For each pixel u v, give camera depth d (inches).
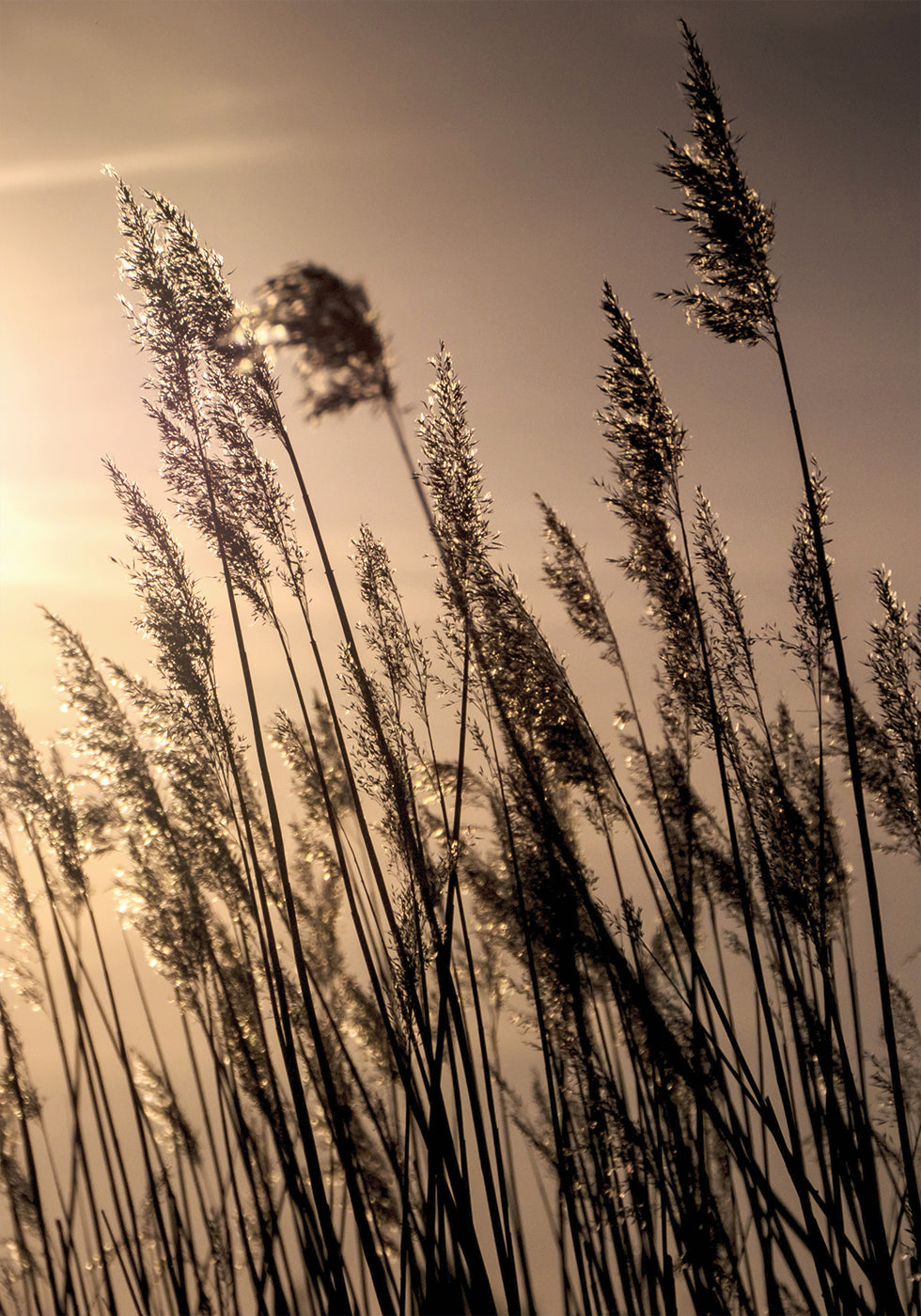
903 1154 83.9
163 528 92.0
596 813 91.5
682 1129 88.2
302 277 81.2
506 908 90.1
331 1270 85.4
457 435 88.4
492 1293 83.8
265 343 81.7
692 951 87.0
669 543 89.8
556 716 89.4
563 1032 89.4
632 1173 87.4
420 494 82.7
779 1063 86.8
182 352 89.0
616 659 90.5
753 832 89.0
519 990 93.1
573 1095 88.9
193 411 89.3
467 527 88.1
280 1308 90.9
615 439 89.4
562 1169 88.7
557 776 90.5
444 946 84.9
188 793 92.0
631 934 88.7
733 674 91.1
